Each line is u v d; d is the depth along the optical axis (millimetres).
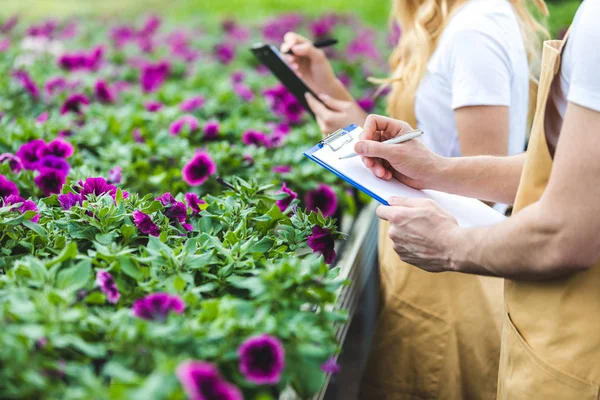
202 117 3080
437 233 1374
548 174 1302
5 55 4105
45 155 2061
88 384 991
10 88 3139
